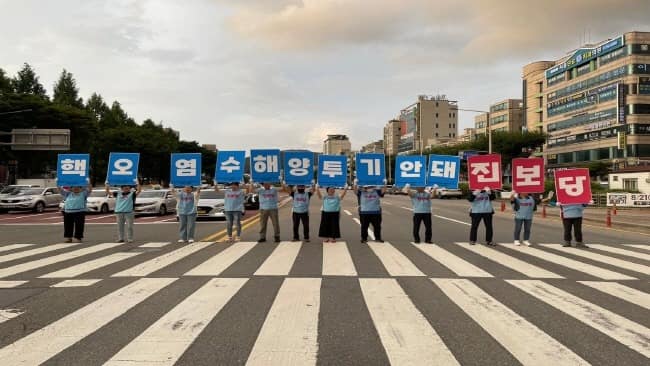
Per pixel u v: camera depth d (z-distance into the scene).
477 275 8.09
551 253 10.70
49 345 4.70
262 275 8.08
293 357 4.36
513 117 101.81
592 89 73.56
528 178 12.11
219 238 13.67
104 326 5.29
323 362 4.24
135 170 13.26
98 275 8.13
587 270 8.59
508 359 4.33
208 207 20.38
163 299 6.45
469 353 4.47
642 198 31.77
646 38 65.69
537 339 4.86
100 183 69.38
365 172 12.62
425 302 6.29
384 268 8.73
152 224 19.20
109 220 21.86
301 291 6.89
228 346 4.64
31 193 29.34
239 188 13.13
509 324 5.35
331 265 9.04
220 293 6.78
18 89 57.34
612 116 68.38
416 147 131.50
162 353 4.46
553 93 84.94
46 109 42.72
